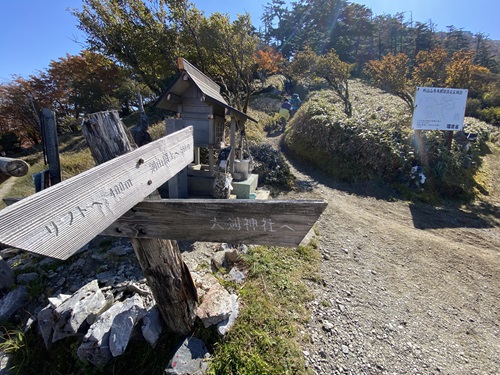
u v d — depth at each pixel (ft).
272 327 7.97
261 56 69.82
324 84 64.64
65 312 6.96
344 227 17.39
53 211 2.42
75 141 41.39
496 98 60.29
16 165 5.72
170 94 14.49
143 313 7.25
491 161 32.04
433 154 27.55
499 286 12.50
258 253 11.63
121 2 36.70
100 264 10.26
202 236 4.18
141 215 4.26
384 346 8.41
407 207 22.29
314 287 10.62
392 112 36.22
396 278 12.39
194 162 19.12
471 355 8.55
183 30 36.17
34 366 7.06
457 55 40.45
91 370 6.55
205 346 7.08
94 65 57.41
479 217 21.16
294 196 22.22
